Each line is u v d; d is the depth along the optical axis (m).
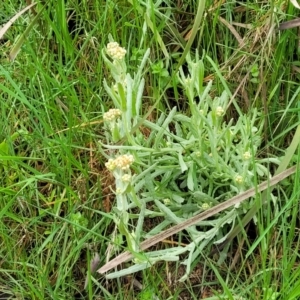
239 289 0.46
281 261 0.46
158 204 0.45
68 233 0.49
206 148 0.47
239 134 0.50
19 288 0.48
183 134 0.49
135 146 0.43
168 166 0.46
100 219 0.50
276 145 0.52
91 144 0.52
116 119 0.45
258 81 0.52
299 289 0.42
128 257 0.43
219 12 0.54
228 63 0.53
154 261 0.43
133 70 0.54
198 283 0.48
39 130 0.53
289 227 0.47
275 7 0.52
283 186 0.49
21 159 0.50
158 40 0.51
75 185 0.51
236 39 0.55
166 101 0.53
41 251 0.49
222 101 0.46
